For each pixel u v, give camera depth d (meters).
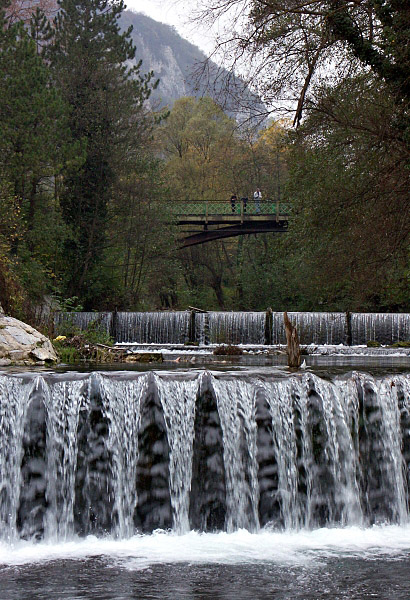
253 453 10.94
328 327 30.20
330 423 11.30
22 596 7.62
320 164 22.09
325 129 21.67
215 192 57.34
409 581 8.16
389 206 20.48
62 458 10.55
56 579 8.22
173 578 8.25
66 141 35.44
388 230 20.67
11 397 10.62
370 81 20.59
